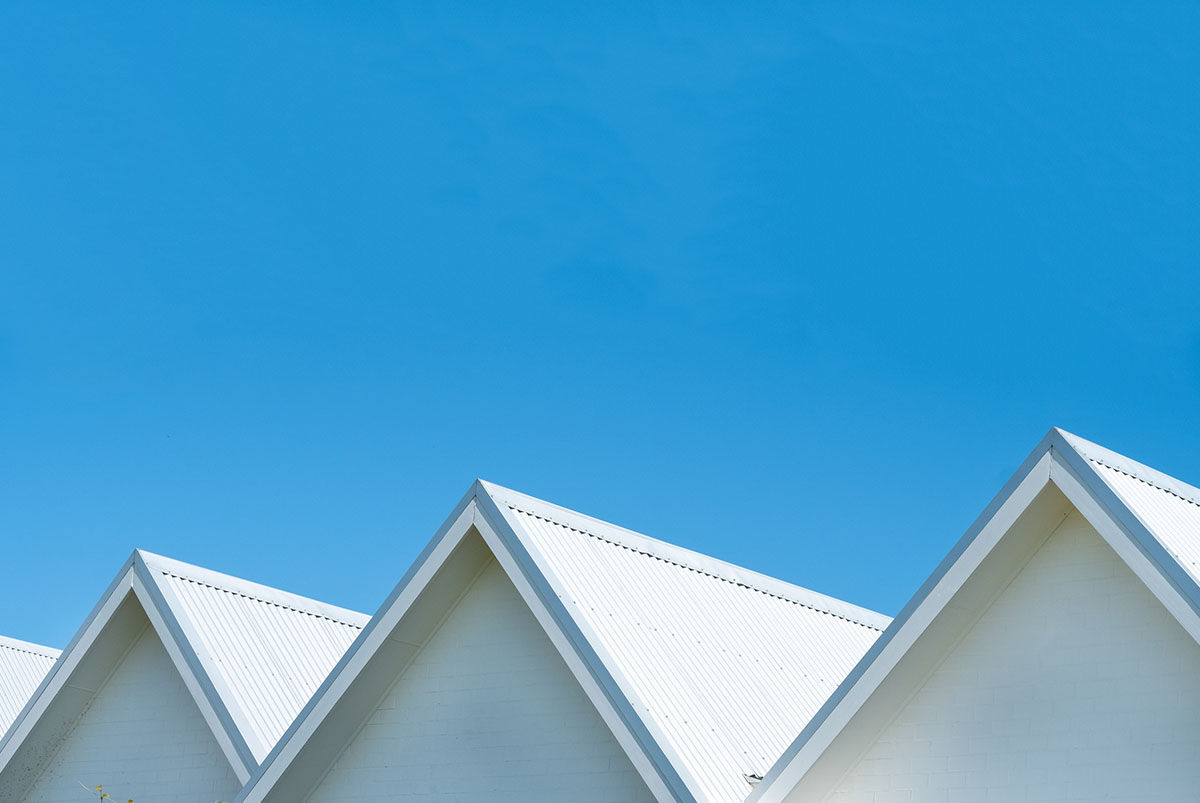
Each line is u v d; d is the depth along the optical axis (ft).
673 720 57.67
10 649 100.22
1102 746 51.98
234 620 74.33
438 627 65.77
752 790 56.75
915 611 53.11
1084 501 51.19
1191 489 58.34
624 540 67.92
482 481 63.05
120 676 75.97
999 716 53.93
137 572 73.31
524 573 60.80
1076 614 53.52
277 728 69.92
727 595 70.44
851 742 54.65
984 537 52.39
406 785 64.28
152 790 72.95
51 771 76.18
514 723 62.90
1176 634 51.62
